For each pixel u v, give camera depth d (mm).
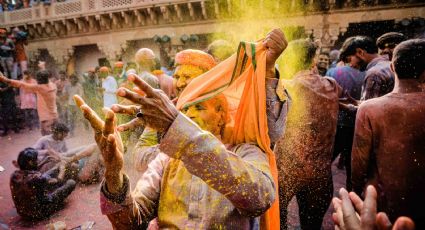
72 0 15711
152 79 3277
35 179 3271
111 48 15719
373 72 2451
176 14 14047
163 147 758
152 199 1073
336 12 11797
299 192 2354
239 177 762
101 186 863
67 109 8117
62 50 16938
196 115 1027
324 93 2164
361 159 1738
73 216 3402
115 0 14680
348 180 3105
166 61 14695
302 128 2188
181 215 976
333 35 11953
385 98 1649
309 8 12023
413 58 1540
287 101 1115
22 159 3307
